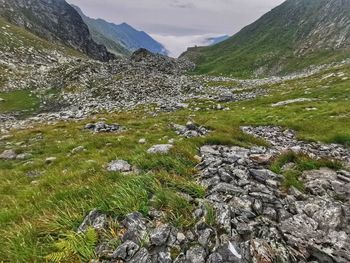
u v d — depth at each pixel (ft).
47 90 247.70
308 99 149.89
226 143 62.08
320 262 26.71
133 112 143.84
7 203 40.34
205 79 297.94
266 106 148.05
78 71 271.08
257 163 45.98
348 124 93.45
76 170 48.26
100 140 70.90
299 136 83.71
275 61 486.38
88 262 25.30
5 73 290.97
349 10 536.01
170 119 106.63
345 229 30.45
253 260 25.36
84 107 176.24
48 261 25.49
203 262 25.14
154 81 243.19
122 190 33.24
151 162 45.09
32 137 92.79
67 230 28.55
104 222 29.17
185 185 35.29
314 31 544.62
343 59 390.83
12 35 471.21
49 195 38.40
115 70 294.87
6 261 26.30
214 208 30.66
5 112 183.21
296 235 28.63
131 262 24.95
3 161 68.13
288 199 34.60
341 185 38.19
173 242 26.89
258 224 29.48
